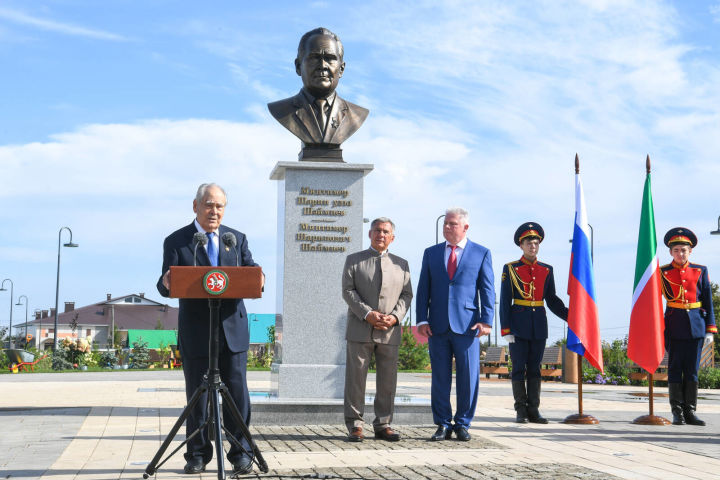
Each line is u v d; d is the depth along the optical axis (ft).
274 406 30.30
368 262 27.32
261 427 29.66
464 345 27.17
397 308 26.99
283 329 32.50
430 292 28.04
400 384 58.39
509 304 33.81
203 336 20.07
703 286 34.17
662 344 33.63
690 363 33.60
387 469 20.49
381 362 26.84
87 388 54.65
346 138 34.45
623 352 82.02
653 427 32.07
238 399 20.21
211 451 20.52
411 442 26.13
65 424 30.91
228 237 18.57
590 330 33.71
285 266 32.78
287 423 30.32
